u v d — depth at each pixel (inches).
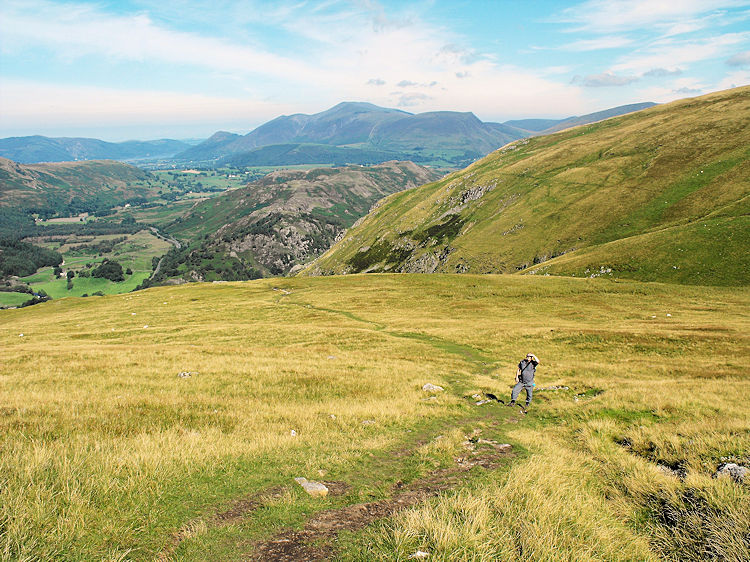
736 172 4581.7
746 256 2935.5
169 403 629.6
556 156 7775.6
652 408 623.8
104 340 1775.3
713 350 1304.1
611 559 243.4
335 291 3253.0
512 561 227.1
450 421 641.0
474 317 2214.6
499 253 5866.1
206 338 1743.4
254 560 225.8
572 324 1889.8
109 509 270.8
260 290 3521.2
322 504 305.4
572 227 5408.5
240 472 362.3
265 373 950.4
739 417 552.4
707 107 7042.3
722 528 260.1
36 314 3048.7
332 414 646.5
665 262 3238.2
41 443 390.0
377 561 221.8
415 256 7628.0
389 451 467.8
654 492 339.0
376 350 1453.0
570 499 307.4
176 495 306.7
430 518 254.1
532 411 729.6
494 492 308.8
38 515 244.8
